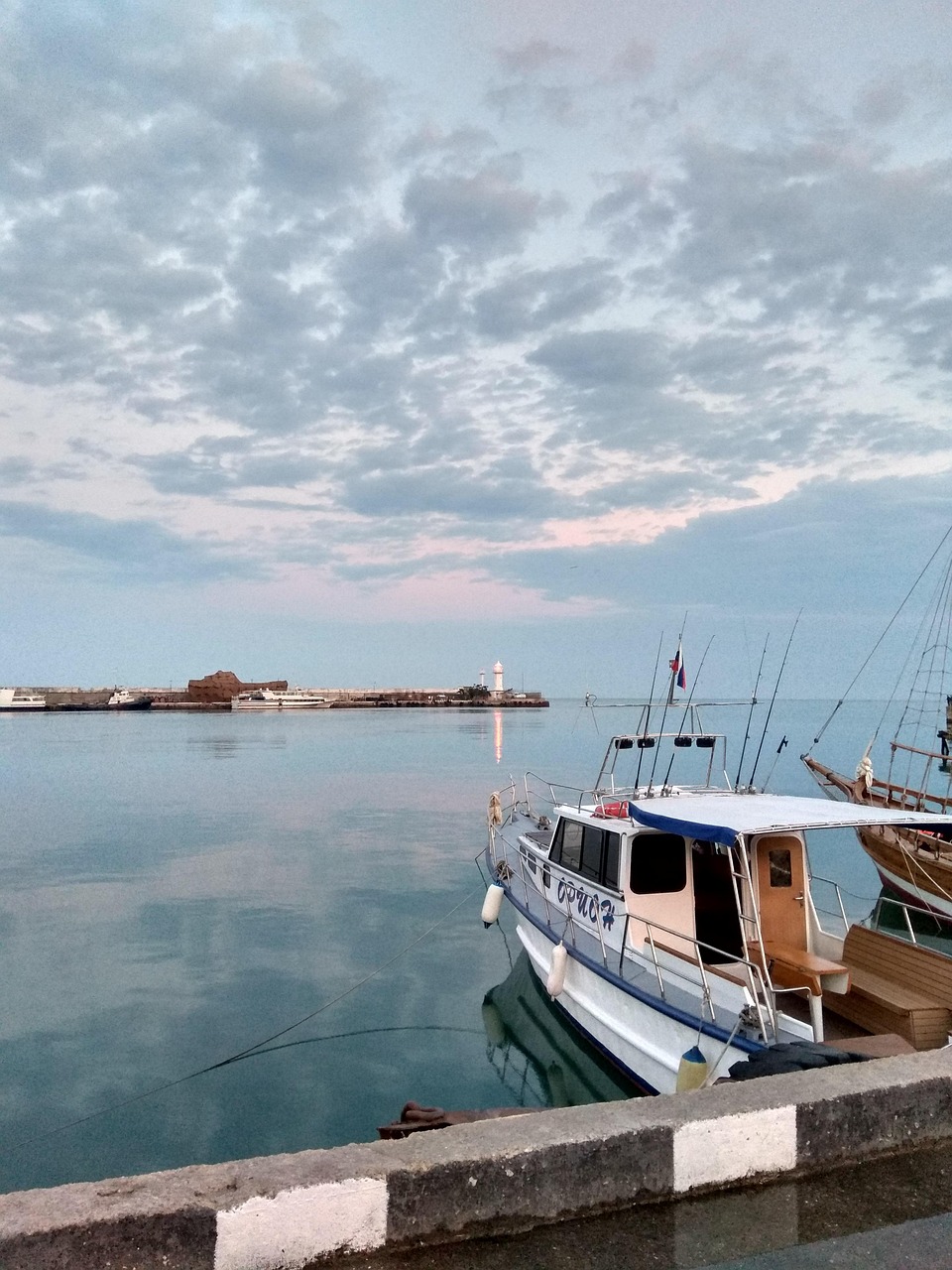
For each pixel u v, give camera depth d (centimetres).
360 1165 287
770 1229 301
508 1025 1013
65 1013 1041
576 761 4372
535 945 1072
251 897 1628
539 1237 292
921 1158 352
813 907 781
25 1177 683
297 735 6625
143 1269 254
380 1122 773
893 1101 357
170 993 1113
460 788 3309
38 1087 841
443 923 1459
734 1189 327
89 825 2462
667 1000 719
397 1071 886
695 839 863
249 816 2641
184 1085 849
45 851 2077
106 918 1479
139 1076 870
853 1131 348
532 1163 299
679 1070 658
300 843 2183
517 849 1286
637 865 841
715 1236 295
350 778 3644
